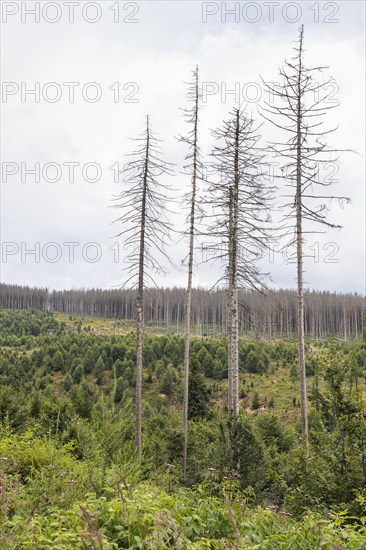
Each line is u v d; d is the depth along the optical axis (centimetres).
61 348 6812
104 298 14650
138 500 475
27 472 795
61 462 798
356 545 480
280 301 9338
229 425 1098
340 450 781
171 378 5159
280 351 6425
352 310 10931
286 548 466
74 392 2569
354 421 779
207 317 10888
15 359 6575
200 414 3319
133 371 5466
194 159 2117
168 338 6744
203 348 5900
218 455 1095
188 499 551
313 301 10444
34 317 11806
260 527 505
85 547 352
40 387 5228
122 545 414
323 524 530
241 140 1867
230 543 416
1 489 509
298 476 818
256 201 1812
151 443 1789
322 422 845
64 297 16588
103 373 5747
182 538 411
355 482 742
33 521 436
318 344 6500
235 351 1703
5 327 10162
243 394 5084
